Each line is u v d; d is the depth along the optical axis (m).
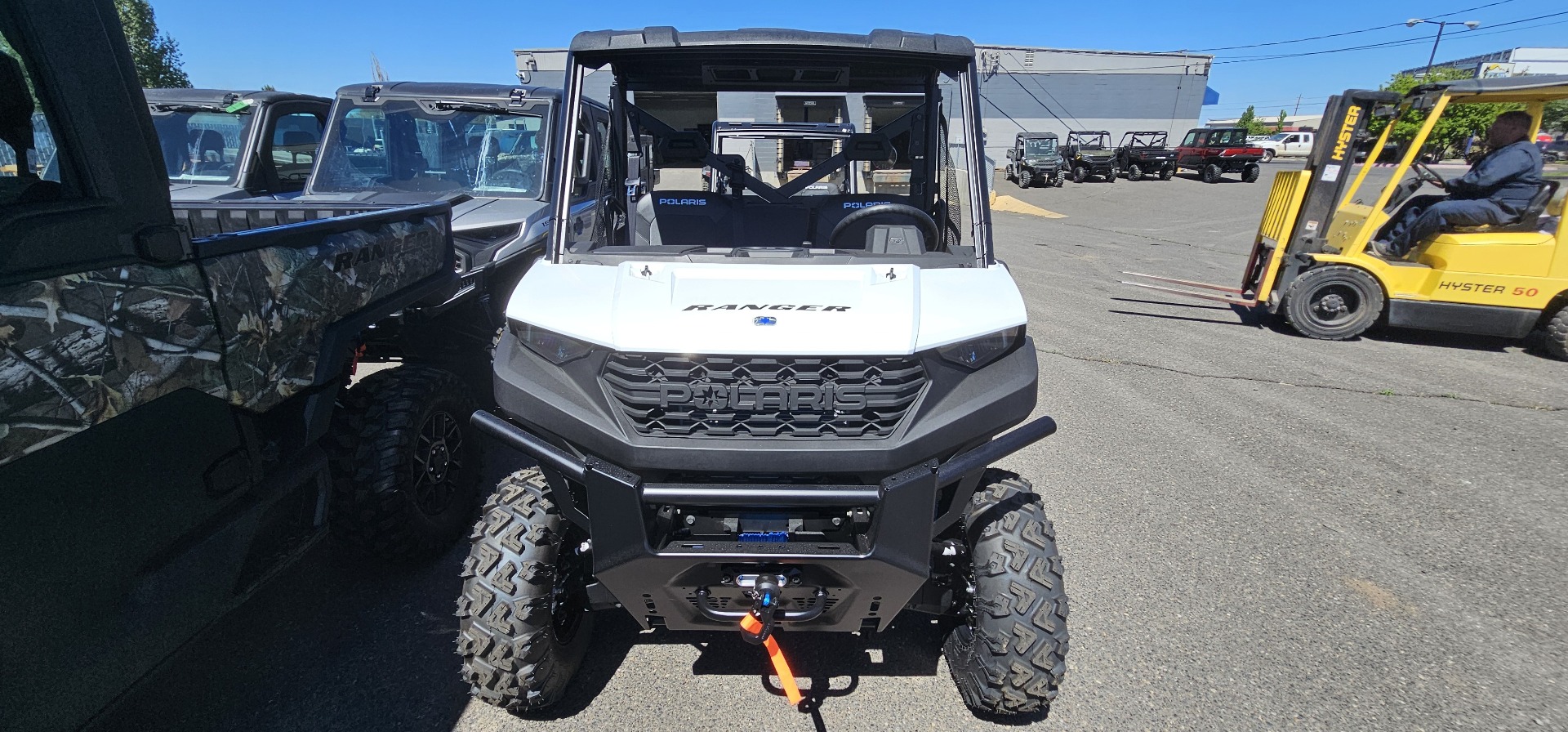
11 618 1.58
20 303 1.58
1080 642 2.96
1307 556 3.59
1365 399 5.79
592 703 2.61
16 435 1.58
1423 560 3.58
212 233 3.67
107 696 1.81
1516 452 4.82
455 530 3.45
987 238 2.57
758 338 2.03
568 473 2.07
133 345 1.86
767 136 3.81
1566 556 3.62
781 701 2.64
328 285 2.65
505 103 6.17
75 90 1.73
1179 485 4.31
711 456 2.01
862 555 2.02
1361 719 2.58
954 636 2.63
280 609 3.08
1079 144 32.25
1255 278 8.45
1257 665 2.84
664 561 2.04
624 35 2.68
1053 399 5.71
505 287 4.97
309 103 7.36
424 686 2.67
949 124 2.94
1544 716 2.61
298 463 2.51
